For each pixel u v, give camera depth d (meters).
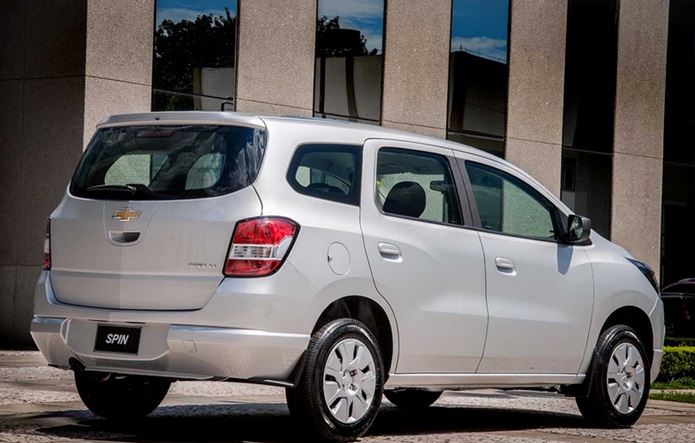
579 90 21.97
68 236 6.67
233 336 6.06
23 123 16.22
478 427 7.89
